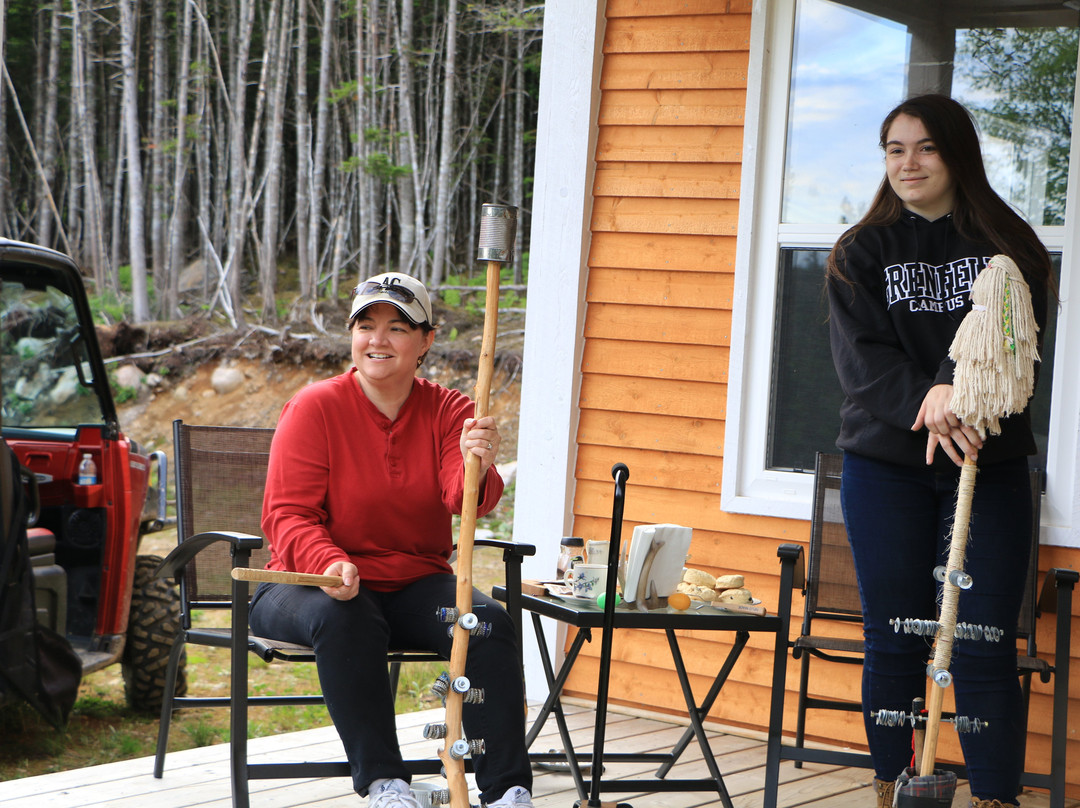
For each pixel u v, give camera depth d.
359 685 2.34
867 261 2.63
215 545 3.07
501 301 14.60
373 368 2.60
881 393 2.52
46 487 4.11
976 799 2.49
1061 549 3.37
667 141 3.98
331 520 2.61
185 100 15.92
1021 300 2.32
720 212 3.90
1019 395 2.30
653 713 3.96
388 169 15.11
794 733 3.75
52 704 3.70
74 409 4.24
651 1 4.00
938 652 2.35
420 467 2.65
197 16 16.05
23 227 16.27
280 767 2.37
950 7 3.61
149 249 15.93
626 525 4.02
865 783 3.29
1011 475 2.54
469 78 15.39
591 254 4.10
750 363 3.83
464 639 2.28
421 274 15.15
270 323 15.08
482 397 2.34
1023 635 3.16
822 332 3.75
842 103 3.75
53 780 3.06
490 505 2.63
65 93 16.27
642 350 4.02
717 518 3.87
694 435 3.93
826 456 3.48
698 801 3.06
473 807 2.57
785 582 2.83
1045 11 3.49
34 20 16.17
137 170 15.90
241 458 3.16
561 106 4.09
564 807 2.92
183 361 14.44
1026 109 3.52
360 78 15.44
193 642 2.84
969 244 2.58
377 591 2.62
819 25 3.78
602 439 4.07
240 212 15.61
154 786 3.02
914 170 2.58
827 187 3.77
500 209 2.31
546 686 4.08
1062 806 2.78
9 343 4.21
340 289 15.56
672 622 2.65
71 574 4.11
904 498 2.58
